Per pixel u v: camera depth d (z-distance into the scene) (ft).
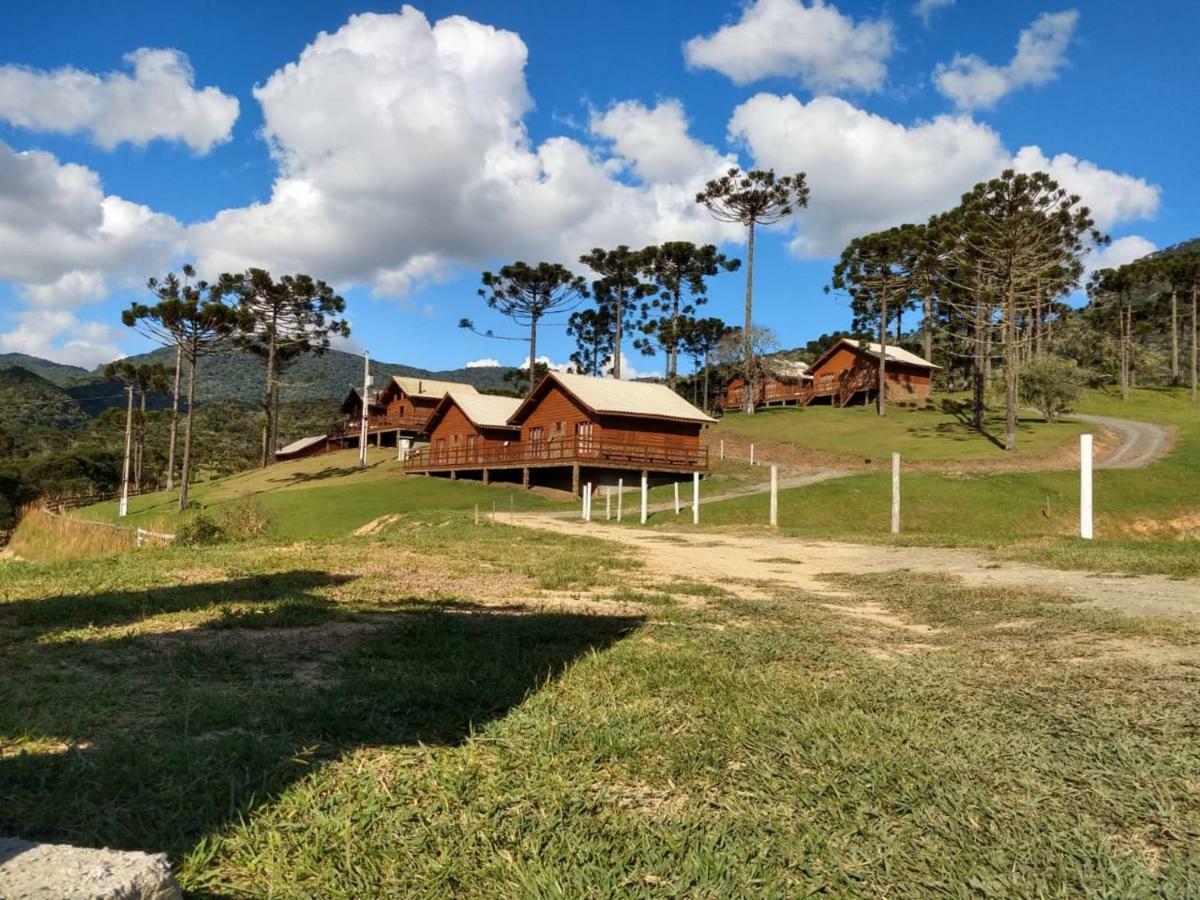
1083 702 14.24
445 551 43.52
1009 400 131.03
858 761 11.14
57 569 32.71
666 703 14.12
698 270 209.67
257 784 9.74
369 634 19.66
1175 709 13.69
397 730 12.12
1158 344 292.61
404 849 8.35
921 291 173.88
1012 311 130.82
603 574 34.76
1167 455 120.47
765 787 10.31
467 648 18.04
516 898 7.50
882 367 180.65
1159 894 7.66
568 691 14.80
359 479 151.43
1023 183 121.90
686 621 23.04
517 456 129.18
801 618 24.03
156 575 30.01
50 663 16.03
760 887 7.77
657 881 7.90
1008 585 30.68
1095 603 25.61
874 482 103.09
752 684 15.46
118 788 9.48
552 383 136.46
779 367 229.66
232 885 7.61
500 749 11.49
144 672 15.37
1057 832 8.96
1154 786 10.37
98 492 202.90
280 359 201.57
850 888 7.82
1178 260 207.72
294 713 12.67
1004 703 14.23
